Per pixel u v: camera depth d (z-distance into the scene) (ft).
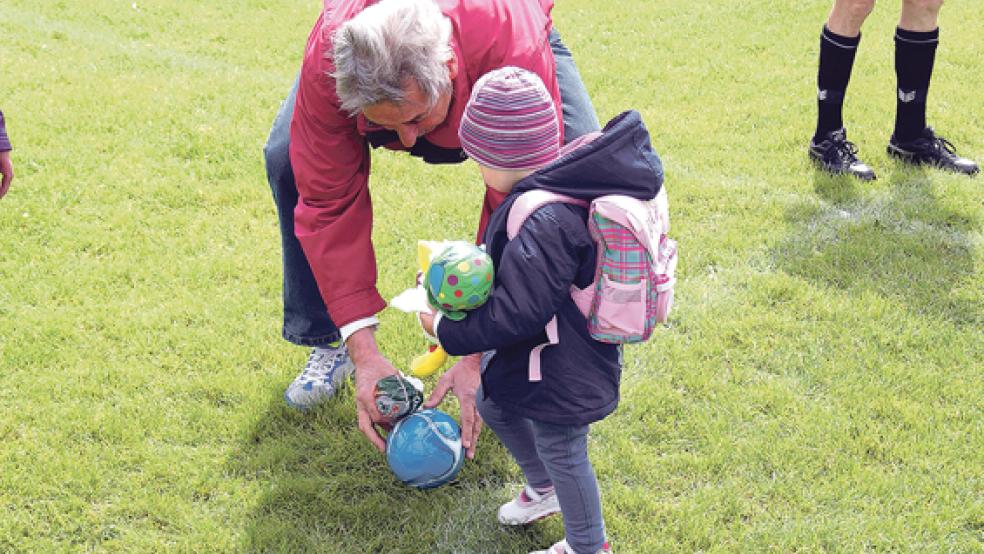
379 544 10.37
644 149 8.14
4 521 10.49
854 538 10.12
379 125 8.93
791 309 13.82
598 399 8.66
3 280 14.66
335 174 9.47
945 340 13.05
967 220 15.97
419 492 10.96
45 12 27.91
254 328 13.64
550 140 8.08
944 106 20.42
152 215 16.69
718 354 12.97
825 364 12.66
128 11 28.40
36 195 17.07
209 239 15.98
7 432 11.73
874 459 11.21
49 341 13.30
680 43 25.29
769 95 21.67
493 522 10.61
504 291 8.02
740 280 14.52
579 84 10.52
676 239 15.69
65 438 11.65
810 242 15.48
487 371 8.87
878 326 13.33
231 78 23.06
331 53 8.52
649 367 12.70
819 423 11.67
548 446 9.03
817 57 23.85
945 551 9.98
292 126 9.55
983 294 13.98
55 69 22.98
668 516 10.51
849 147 17.98
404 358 12.95
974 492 10.70
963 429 11.55
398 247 15.61
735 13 27.43
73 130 19.66
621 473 11.13
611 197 7.93
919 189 17.02
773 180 17.63
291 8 29.30
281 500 10.85
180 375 12.77
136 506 10.71
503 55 8.79
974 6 26.73
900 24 17.17
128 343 13.33
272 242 15.93
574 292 8.37
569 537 9.50
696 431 11.64
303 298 11.77
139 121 20.27
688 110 21.06
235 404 12.20
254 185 17.83
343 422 11.97
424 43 7.80
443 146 9.38
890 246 15.20
